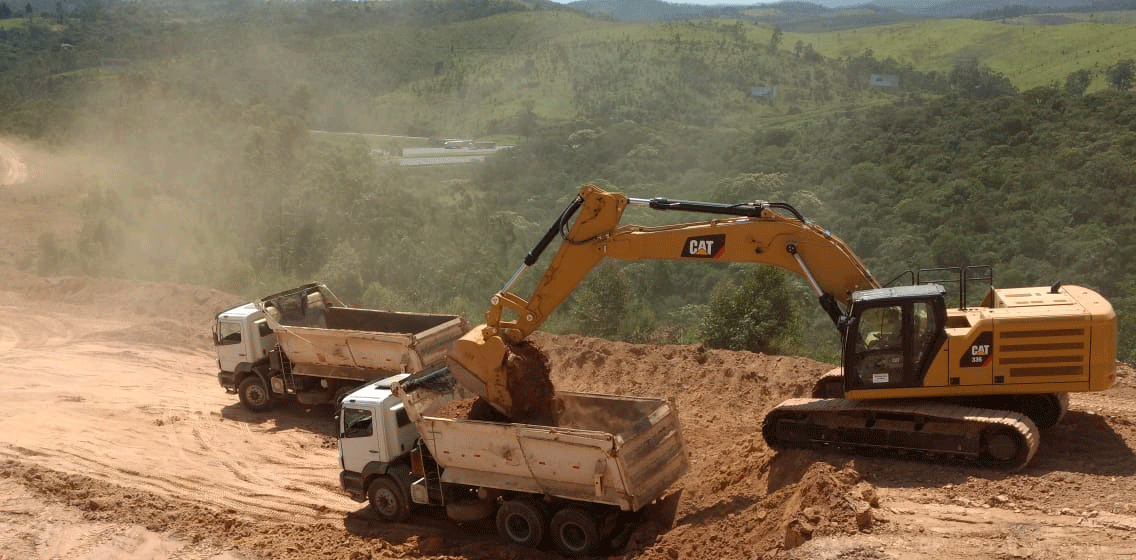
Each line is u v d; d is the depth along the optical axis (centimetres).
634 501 1049
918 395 1152
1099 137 5959
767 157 8656
